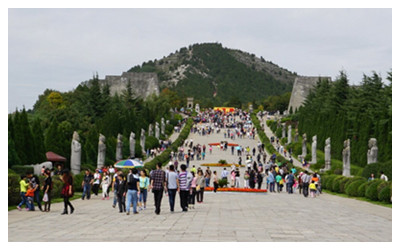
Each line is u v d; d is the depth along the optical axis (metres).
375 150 49.47
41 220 22.56
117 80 181.25
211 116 161.75
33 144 50.56
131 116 99.19
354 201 36.84
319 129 95.19
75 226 20.25
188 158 78.81
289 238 16.95
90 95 108.50
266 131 130.38
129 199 25.25
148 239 16.58
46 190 27.02
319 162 73.62
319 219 23.45
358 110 88.25
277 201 35.53
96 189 40.78
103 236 17.33
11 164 43.66
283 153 93.81
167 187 26.73
